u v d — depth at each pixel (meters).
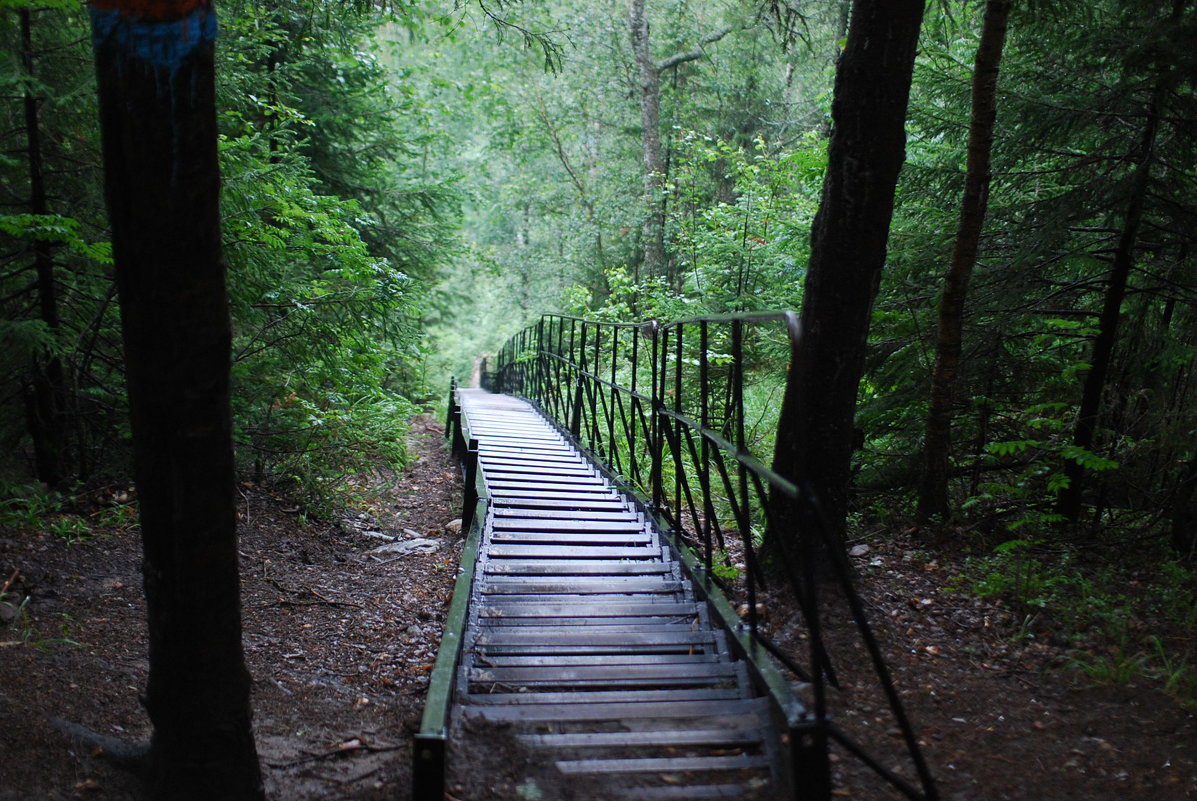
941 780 3.02
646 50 17.41
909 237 6.52
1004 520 5.74
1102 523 5.69
